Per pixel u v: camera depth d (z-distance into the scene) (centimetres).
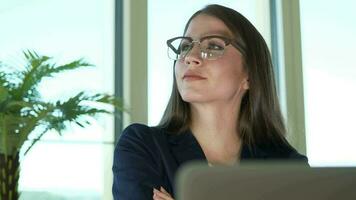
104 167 331
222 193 74
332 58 427
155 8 363
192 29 199
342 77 425
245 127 200
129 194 184
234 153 197
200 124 197
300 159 197
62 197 316
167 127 202
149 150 192
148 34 356
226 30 198
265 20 427
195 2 372
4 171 232
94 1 349
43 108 238
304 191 76
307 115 412
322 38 429
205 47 193
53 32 329
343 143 412
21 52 283
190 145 193
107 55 354
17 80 247
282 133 206
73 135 320
